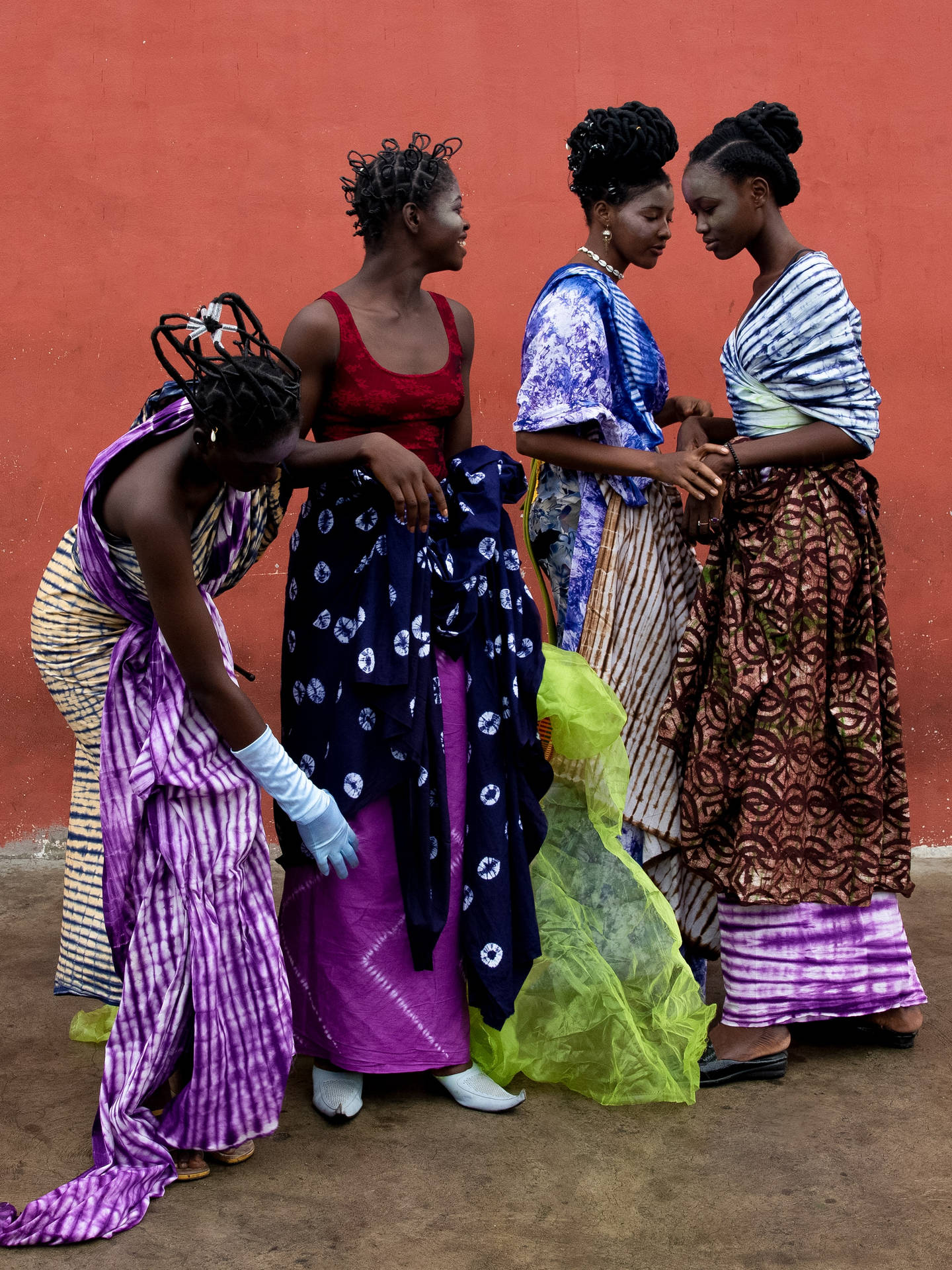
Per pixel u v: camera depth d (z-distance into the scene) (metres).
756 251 2.90
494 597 2.58
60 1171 2.31
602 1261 2.05
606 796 2.75
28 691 3.99
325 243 3.96
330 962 2.53
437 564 2.53
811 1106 2.60
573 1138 2.46
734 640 2.79
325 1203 2.22
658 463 2.73
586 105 3.98
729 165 2.79
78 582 2.38
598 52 3.97
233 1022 2.24
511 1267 2.03
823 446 2.78
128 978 2.22
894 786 2.85
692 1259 2.06
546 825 2.63
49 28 3.84
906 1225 2.15
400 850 2.49
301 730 2.56
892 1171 2.33
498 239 4.00
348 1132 2.48
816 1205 2.22
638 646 2.88
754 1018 2.75
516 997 2.62
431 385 2.57
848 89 4.04
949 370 4.12
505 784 2.58
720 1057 2.75
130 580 2.23
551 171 3.99
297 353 2.48
